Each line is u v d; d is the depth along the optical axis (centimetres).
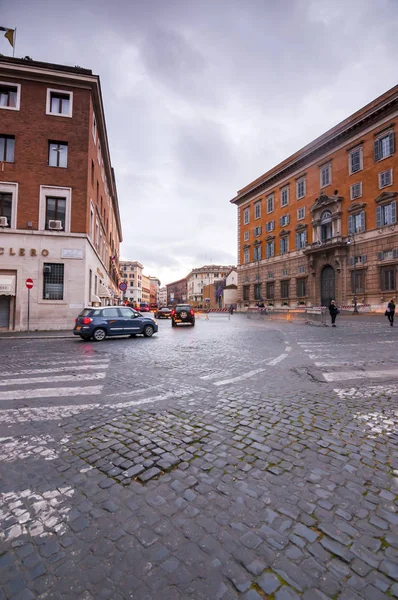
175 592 166
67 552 194
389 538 203
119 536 207
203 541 202
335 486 261
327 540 202
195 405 468
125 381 614
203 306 9400
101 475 283
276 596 163
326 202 3669
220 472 285
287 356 871
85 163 1911
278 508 234
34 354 975
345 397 498
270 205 4722
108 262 3625
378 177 3183
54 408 459
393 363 765
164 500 246
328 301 3734
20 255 1786
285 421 402
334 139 3597
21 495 254
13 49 1925
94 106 2108
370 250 3231
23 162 1825
